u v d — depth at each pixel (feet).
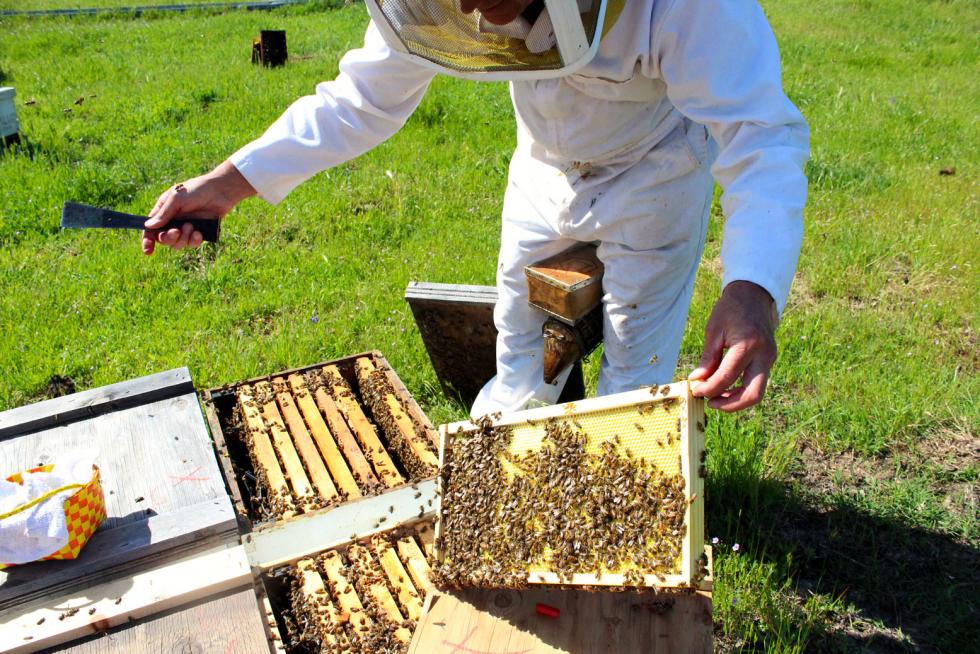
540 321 8.75
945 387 11.03
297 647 6.67
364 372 10.29
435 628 5.99
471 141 21.97
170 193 7.08
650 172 7.00
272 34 29.71
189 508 6.63
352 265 15.11
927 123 22.68
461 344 10.71
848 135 21.90
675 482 5.00
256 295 14.07
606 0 4.93
